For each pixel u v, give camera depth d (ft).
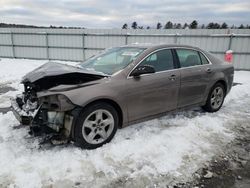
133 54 12.87
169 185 8.55
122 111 11.50
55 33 60.23
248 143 12.05
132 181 8.71
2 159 9.66
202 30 48.39
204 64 15.89
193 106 15.38
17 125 13.42
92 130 10.71
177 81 13.65
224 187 8.55
